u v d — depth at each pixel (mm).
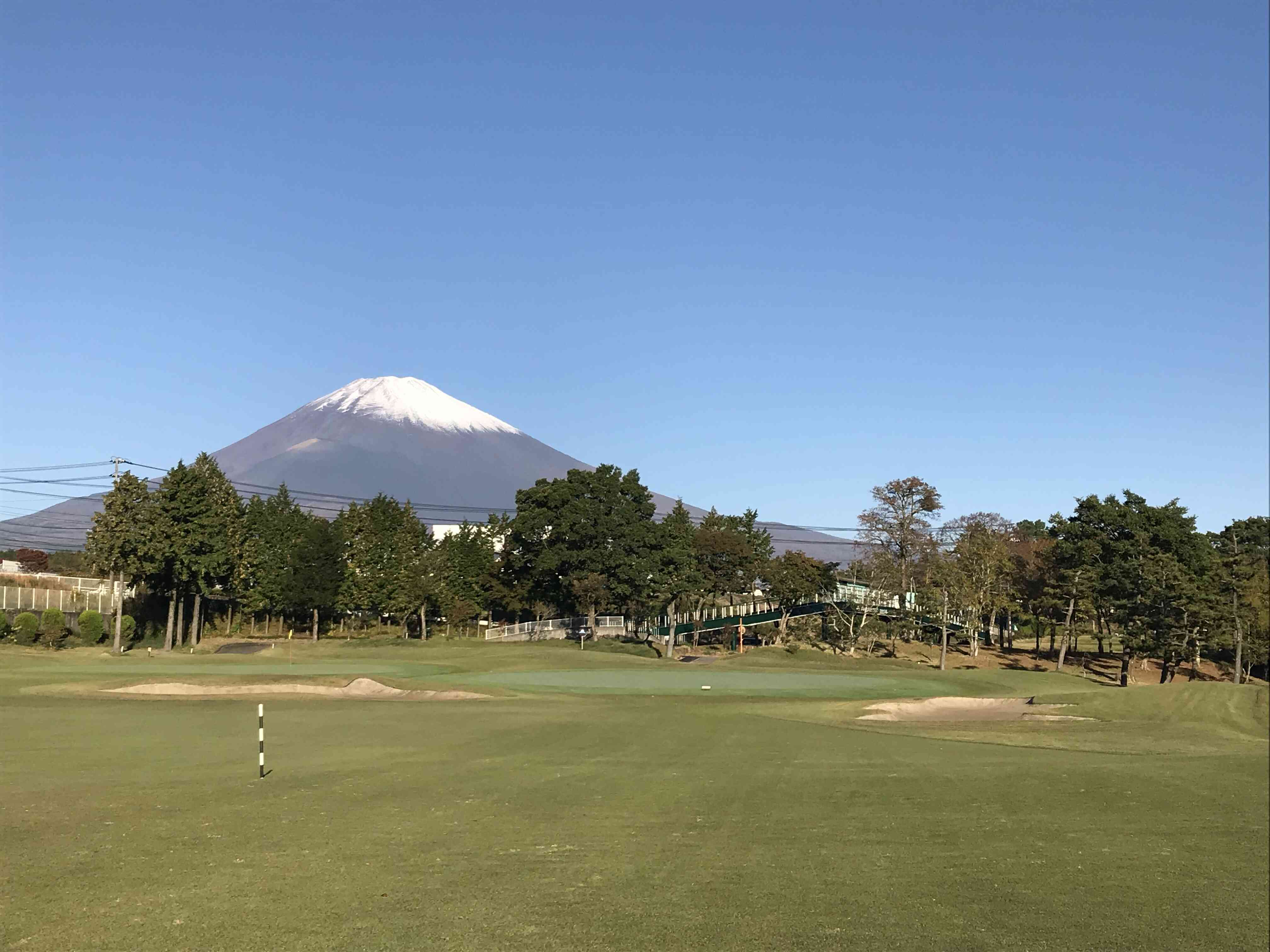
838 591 111625
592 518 103688
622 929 12688
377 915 12758
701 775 26203
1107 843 20891
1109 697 57094
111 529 78875
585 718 39938
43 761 24906
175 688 47938
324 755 27359
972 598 95188
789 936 12844
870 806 22891
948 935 13469
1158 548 95312
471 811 19984
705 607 122688
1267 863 20109
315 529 100438
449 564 112188
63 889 13461
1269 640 89750
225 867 14875
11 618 81938
